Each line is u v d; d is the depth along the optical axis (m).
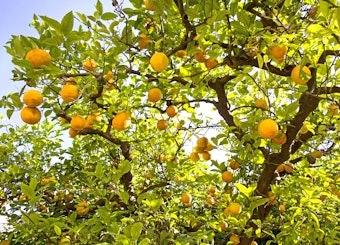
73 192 5.11
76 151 5.41
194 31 2.72
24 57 2.39
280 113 3.00
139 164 5.86
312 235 3.29
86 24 2.82
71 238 2.64
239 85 4.48
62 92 2.53
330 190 4.07
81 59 3.26
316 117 4.27
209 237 2.97
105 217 2.48
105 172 5.09
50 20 2.33
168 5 2.60
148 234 2.67
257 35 2.64
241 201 3.58
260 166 4.01
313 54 2.88
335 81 3.22
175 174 4.85
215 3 2.46
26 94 2.42
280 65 2.99
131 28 3.02
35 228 2.60
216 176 3.96
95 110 3.56
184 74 3.09
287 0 2.77
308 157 3.96
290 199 3.90
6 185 4.75
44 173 5.10
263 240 5.77
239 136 3.53
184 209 5.01
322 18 1.98
